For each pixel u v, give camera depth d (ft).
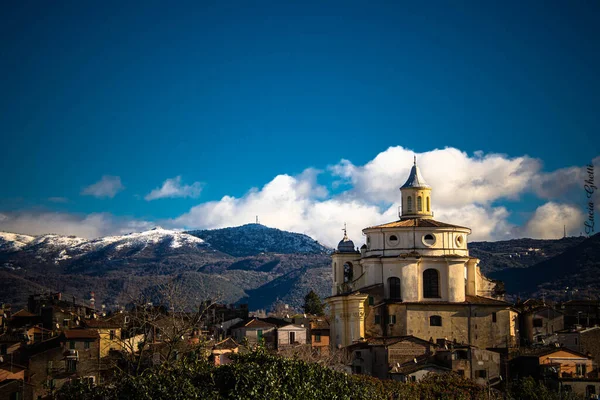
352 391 274.16
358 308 444.55
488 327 446.19
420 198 487.20
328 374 274.57
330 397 263.08
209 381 248.52
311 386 259.80
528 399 371.97
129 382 246.88
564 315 513.86
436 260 454.81
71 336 384.27
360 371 419.95
